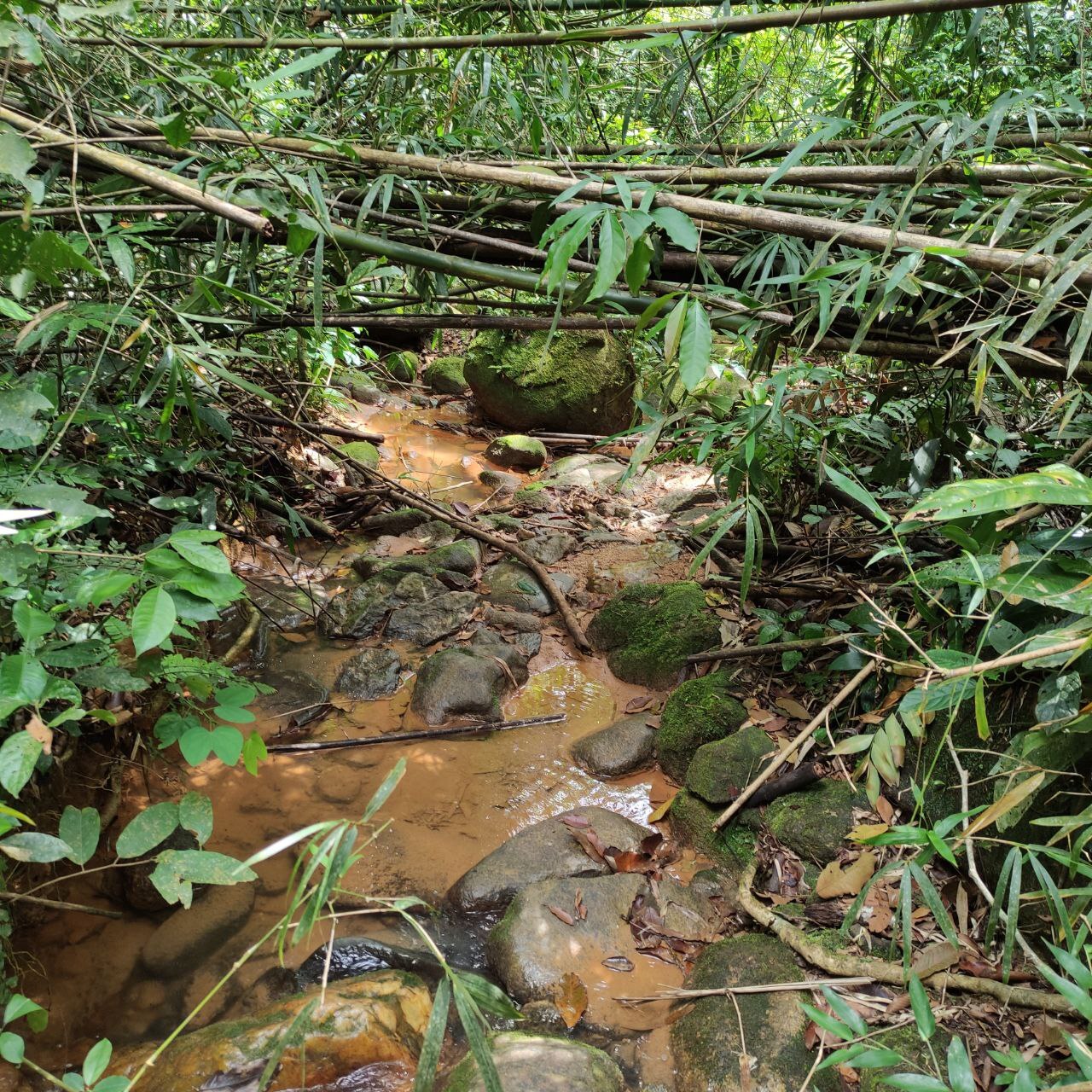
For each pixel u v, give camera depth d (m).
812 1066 1.62
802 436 2.96
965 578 1.50
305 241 1.74
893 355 1.96
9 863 1.82
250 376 3.56
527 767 2.59
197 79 1.60
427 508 3.74
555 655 3.17
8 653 1.47
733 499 2.15
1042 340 1.79
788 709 2.54
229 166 1.72
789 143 2.09
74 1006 1.77
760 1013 1.74
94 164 1.83
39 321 1.52
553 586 3.45
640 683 2.97
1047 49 3.14
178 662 1.73
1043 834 1.74
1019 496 1.25
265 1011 1.73
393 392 6.25
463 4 2.46
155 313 1.66
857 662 2.33
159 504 2.20
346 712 2.80
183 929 1.94
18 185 1.76
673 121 2.36
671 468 4.86
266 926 2.00
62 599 1.54
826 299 1.58
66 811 1.23
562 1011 1.81
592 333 5.38
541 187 1.75
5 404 1.33
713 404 2.40
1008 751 1.80
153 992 1.82
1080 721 1.42
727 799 2.30
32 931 1.90
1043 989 1.67
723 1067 1.64
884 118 1.74
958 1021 1.65
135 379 1.73
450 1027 1.80
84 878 2.05
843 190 1.99
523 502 4.31
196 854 1.18
